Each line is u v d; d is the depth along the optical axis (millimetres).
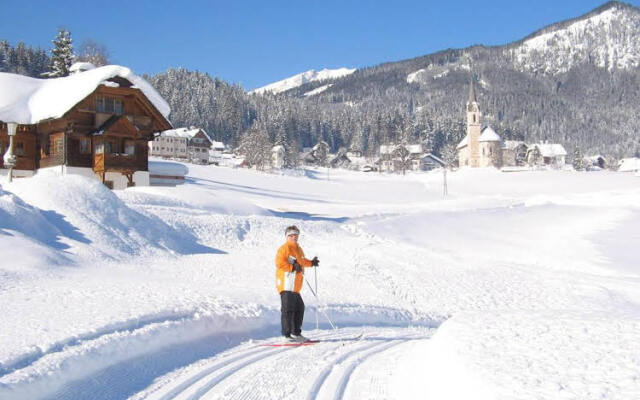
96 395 5836
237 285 15727
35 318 7719
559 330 6496
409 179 122375
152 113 40719
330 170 148000
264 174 96375
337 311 12922
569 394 4363
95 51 88688
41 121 38375
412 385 6117
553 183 104812
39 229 17594
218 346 8594
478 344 6055
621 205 54750
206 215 27406
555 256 28250
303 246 26016
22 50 146250
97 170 38844
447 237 33875
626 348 5574
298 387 6418
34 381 5520
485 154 167875
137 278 14781
